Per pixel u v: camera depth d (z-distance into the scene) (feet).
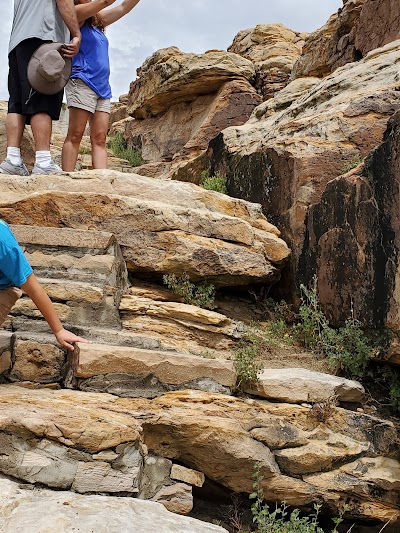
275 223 21.08
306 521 13.02
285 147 21.04
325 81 26.30
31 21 20.30
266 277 19.27
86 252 16.79
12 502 9.93
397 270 14.98
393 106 21.16
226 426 13.29
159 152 49.06
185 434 13.12
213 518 14.01
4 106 32.83
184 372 14.07
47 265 16.63
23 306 15.43
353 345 16.44
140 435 12.25
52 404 12.30
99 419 11.79
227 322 17.13
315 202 19.66
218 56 44.57
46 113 20.58
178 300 18.21
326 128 21.38
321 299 18.06
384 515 14.06
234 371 14.43
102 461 11.57
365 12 34.94
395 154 15.46
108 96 22.94
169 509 12.94
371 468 14.25
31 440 11.27
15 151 21.09
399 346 15.12
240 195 23.68
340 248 17.29
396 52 24.88
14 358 13.97
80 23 21.85
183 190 20.17
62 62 19.93
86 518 9.61
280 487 13.71
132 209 18.35
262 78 46.06
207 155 27.86
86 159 41.88
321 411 14.25
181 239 18.22
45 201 18.30
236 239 18.97
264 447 13.67
